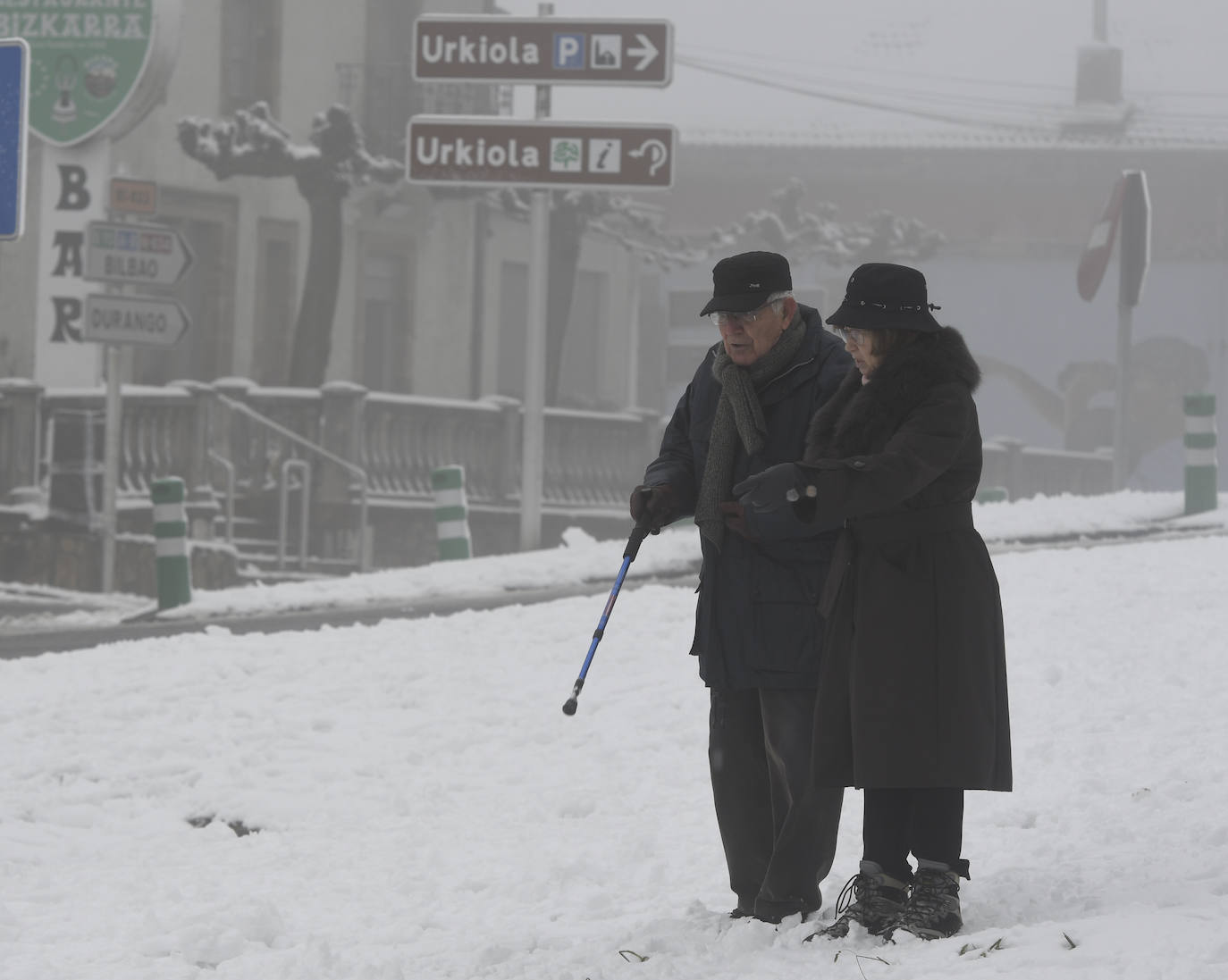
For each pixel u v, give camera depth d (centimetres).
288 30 9444
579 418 9269
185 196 9044
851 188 17375
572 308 11962
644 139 5675
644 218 11631
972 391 1555
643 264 13862
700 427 1694
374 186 9806
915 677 1512
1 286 7988
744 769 1677
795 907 1591
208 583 6900
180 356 9138
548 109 5731
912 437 1500
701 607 1669
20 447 6988
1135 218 9275
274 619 4334
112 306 5944
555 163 5688
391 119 9681
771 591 1622
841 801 1634
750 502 1494
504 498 8881
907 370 1534
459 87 9731
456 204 10350
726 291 1650
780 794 1634
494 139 5703
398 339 10106
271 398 7844
